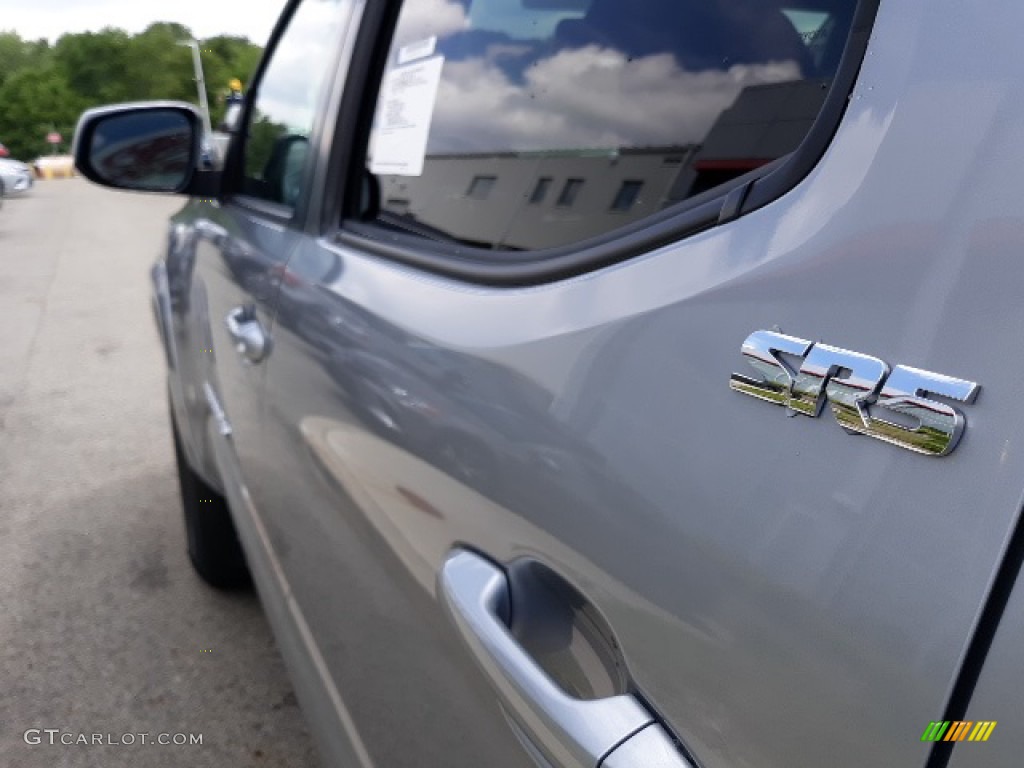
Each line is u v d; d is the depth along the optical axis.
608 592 0.77
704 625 0.68
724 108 0.86
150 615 2.86
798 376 0.62
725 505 0.67
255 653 2.67
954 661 0.52
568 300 0.90
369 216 1.50
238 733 2.35
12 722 2.37
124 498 3.75
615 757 0.73
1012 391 0.52
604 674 0.80
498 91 1.23
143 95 84.31
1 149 22.20
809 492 0.61
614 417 0.78
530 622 0.88
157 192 2.39
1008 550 0.51
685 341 0.73
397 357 1.14
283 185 1.95
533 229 1.04
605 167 0.97
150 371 5.82
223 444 2.09
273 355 1.60
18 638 2.73
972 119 0.58
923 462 0.55
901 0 0.66
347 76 1.67
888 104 0.64
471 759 0.97
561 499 0.83
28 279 9.61
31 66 95.88
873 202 0.62
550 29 1.17
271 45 2.34
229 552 2.86
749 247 0.71
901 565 0.55
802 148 0.70
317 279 1.49
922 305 0.57
